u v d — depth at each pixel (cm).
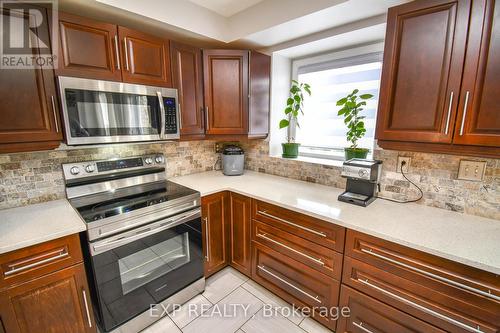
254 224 189
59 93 131
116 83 149
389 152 161
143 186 196
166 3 166
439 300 109
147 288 159
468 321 103
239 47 224
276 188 195
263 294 192
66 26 131
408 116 127
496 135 105
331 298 150
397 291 121
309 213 148
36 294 118
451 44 111
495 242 109
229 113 210
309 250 156
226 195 205
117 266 141
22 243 109
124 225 141
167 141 185
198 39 202
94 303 146
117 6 144
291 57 238
